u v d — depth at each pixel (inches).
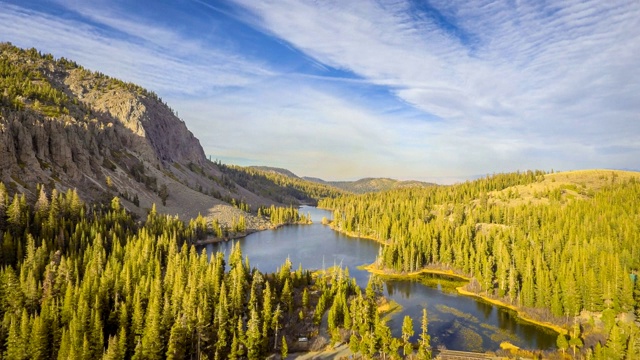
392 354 2775.6
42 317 2578.7
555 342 3238.2
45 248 3959.2
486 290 4542.3
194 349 2842.0
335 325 3329.2
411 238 6446.9
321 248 7578.7
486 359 2866.6
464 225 6909.5
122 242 5334.6
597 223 5762.8
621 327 3036.4
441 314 3929.6
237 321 3097.9
